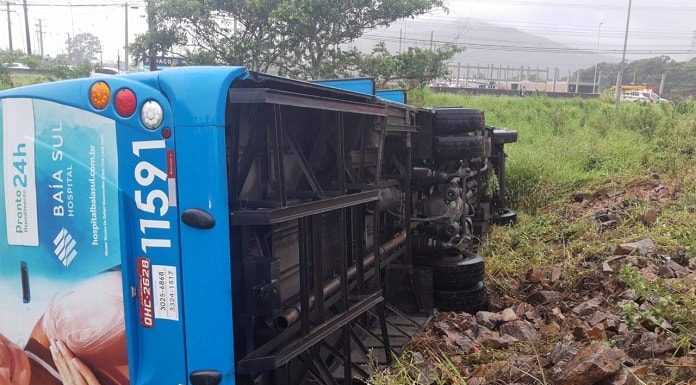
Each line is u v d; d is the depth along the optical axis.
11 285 3.04
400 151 5.45
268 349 2.87
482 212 8.40
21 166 2.92
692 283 4.80
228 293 2.58
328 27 16.73
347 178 4.03
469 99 26.61
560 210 10.03
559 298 5.66
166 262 2.62
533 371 3.56
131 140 2.64
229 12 16.72
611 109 21.45
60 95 2.78
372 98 3.85
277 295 2.91
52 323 2.94
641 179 10.91
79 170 2.77
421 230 5.68
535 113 22.69
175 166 2.56
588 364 3.18
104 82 2.68
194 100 2.52
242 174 2.96
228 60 16.88
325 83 5.67
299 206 2.84
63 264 2.87
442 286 5.42
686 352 3.62
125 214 2.70
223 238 2.55
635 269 5.00
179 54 17.59
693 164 11.45
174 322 2.64
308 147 3.70
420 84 19.11
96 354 2.85
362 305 3.64
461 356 4.23
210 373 2.59
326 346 3.69
